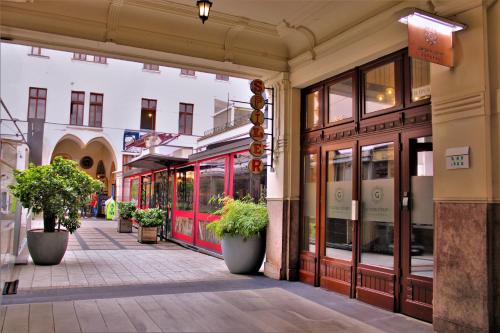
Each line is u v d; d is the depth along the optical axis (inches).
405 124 220.1
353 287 245.4
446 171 184.9
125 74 999.0
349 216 255.8
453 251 179.2
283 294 252.2
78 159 1055.6
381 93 238.7
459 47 182.9
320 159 283.7
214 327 187.3
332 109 278.7
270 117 321.4
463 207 176.7
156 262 367.9
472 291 170.9
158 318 198.1
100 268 330.6
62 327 181.5
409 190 215.2
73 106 964.0
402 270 215.6
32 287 259.6
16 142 311.9
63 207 339.3
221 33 287.4
